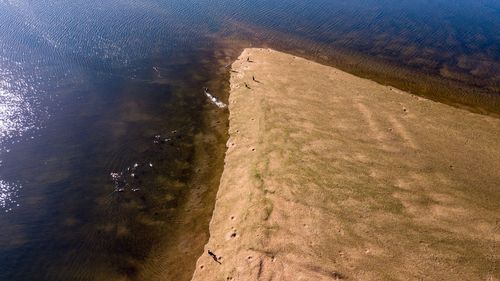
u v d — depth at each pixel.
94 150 18.89
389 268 12.93
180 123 21.06
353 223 14.47
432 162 17.94
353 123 20.42
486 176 17.33
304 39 31.78
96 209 16.17
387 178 16.73
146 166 18.25
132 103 22.25
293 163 17.16
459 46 31.41
